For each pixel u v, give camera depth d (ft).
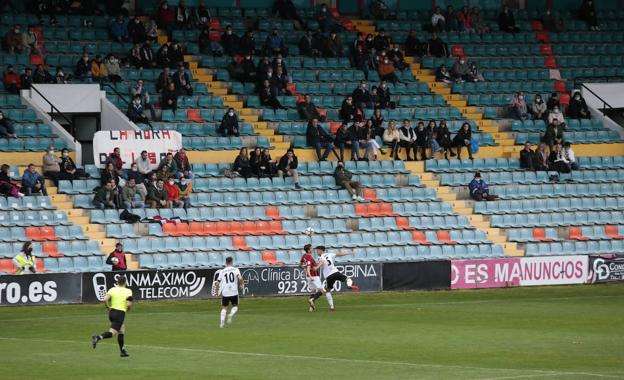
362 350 178.60
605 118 370.73
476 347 181.68
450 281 280.92
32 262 249.55
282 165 314.55
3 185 279.08
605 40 412.77
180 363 165.17
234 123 325.01
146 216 286.46
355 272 271.69
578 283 294.25
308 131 327.26
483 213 319.27
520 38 401.08
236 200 303.07
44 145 303.89
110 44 344.28
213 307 242.99
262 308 241.96
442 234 308.81
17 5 348.59
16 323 214.48
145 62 338.54
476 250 305.53
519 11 415.64
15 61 326.85
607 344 185.16
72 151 304.09
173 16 356.79
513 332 201.16
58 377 152.46
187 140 320.50
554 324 213.05
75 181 289.94
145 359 169.07
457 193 327.06
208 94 341.82
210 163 315.99
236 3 381.19
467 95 367.86
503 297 264.31
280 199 307.78
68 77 321.73
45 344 185.98
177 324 213.66
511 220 320.70
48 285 243.81
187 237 282.56
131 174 290.97
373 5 395.55
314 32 369.30
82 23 349.00
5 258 258.98
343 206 309.63
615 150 361.30
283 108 342.23
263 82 342.03
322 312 234.38
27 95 315.17
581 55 400.67
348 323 215.31
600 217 329.93
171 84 328.70
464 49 389.60
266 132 333.62
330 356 172.04
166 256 274.36
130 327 209.26
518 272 288.10
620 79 391.45
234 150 322.55
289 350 178.60
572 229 322.14
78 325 211.41
